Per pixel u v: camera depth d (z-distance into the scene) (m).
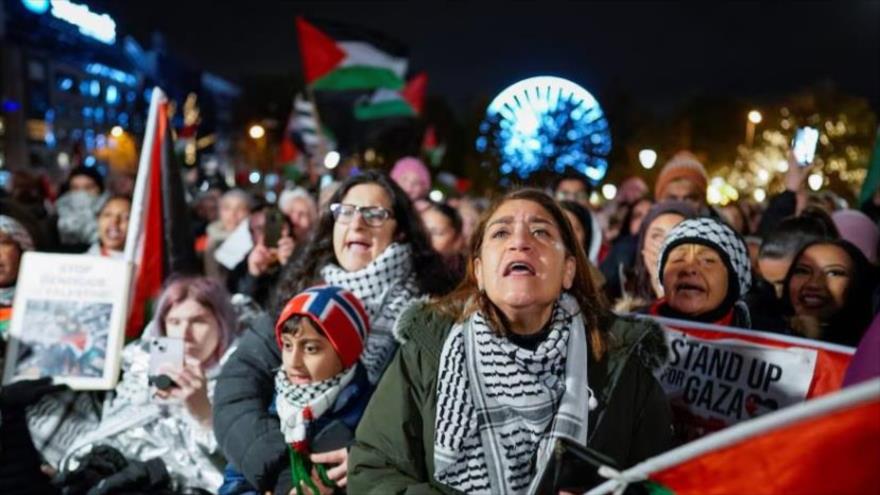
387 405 2.35
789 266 3.88
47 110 49.28
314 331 2.88
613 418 2.23
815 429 1.43
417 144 20.55
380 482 2.27
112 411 3.53
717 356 2.97
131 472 3.23
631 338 2.32
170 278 3.92
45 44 49.53
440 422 2.24
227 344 3.65
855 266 3.67
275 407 3.03
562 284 2.33
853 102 24.28
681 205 4.28
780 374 2.83
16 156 42.91
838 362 2.75
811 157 5.65
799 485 1.47
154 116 4.95
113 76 58.84
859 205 6.21
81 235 8.02
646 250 4.23
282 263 5.27
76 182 8.65
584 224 5.29
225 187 12.46
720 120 37.16
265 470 2.85
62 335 3.62
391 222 3.49
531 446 2.18
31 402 3.42
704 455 1.53
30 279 3.67
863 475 1.43
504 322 2.32
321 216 3.59
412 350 2.39
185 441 3.35
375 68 12.83
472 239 2.45
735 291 3.23
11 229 4.28
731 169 32.75
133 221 4.70
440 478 2.23
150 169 4.86
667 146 35.91
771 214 5.68
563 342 2.25
